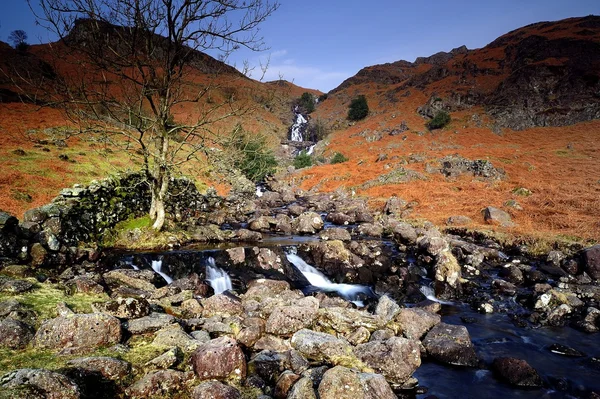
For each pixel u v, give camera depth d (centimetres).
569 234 1598
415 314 836
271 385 554
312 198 3041
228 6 1315
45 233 1055
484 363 736
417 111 5884
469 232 1784
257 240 1588
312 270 1323
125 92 1405
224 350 544
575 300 1030
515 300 1103
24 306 655
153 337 611
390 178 3177
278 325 717
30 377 401
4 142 2325
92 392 454
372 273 1309
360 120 6769
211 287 1069
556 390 647
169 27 1288
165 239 1373
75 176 2006
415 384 643
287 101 8756
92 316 567
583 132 4053
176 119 4003
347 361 618
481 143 4312
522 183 2569
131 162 2450
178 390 490
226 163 1514
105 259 1141
